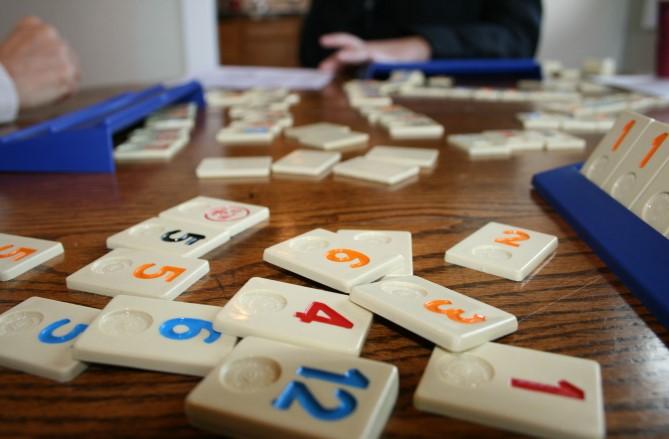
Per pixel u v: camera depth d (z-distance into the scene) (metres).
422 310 0.26
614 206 0.37
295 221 0.41
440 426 0.20
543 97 1.00
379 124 0.79
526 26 1.63
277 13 2.88
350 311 0.27
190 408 0.20
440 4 1.82
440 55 1.49
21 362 0.23
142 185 0.51
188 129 0.76
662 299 0.26
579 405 0.20
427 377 0.22
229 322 0.25
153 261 0.33
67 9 1.83
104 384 0.22
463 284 0.31
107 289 0.30
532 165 0.57
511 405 0.20
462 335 0.23
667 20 1.24
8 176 0.55
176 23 1.83
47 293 0.30
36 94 0.88
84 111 0.66
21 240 0.36
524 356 0.23
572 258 0.34
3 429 0.19
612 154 0.41
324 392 0.20
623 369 0.23
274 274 0.32
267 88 1.14
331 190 0.49
